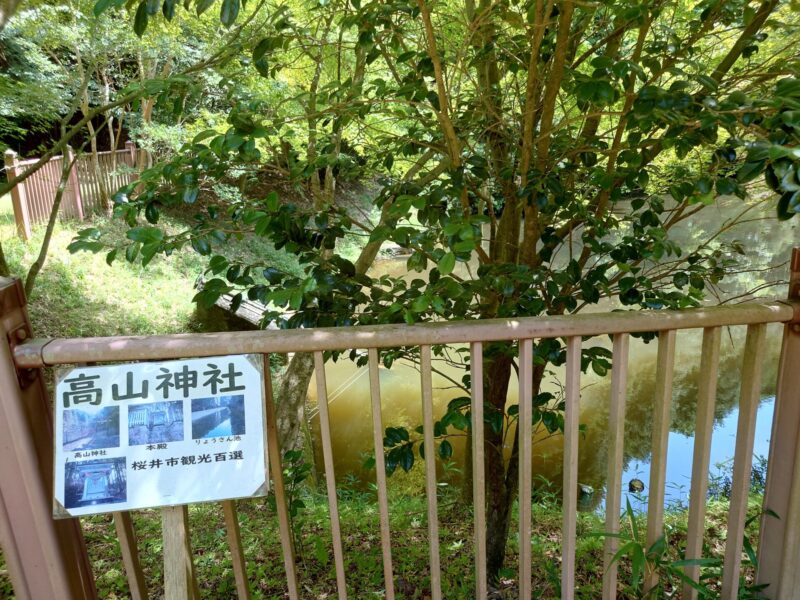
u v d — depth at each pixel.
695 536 1.54
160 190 1.70
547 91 1.75
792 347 1.45
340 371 7.76
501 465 2.30
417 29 2.00
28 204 7.79
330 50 3.22
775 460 1.54
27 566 1.31
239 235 1.73
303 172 2.01
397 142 2.25
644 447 5.53
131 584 1.39
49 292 7.16
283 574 2.48
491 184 2.45
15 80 6.53
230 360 1.25
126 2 1.17
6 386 1.19
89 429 1.20
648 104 1.34
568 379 1.39
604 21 1.96
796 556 1.54
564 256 4.41
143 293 8.09
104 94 8.24
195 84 1.73
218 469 1.23
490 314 1.99
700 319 1.36
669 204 3.48
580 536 2.96
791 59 1.92
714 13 1.78
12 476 1.25
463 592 2.29
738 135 1.58
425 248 1.56
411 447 1.65
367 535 3.01
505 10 1.84
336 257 1.82
